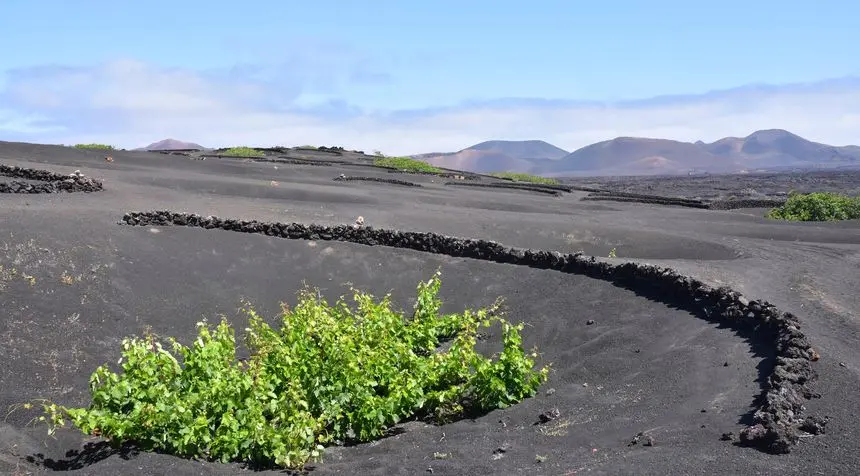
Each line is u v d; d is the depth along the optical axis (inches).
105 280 479.2
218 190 942.4
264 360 299.3
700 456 218.7
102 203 713.6
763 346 320.5
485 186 1424.7
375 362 307.1
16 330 386.3
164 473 228.4
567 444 252.8
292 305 502.3
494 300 494.6
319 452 258.7
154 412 243.3
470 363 326.6
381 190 1120.2
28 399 310.2
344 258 585.6
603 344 377.1
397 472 239.3
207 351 273.6
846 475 199.5
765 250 623.2
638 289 456.1
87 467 232.2
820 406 254.2
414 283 543.8
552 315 444.8
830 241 754.2
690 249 660.1
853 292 448.8
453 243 588.7
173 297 483.2
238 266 553.9
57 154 1175.0
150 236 576.7
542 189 1421.0
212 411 264.5
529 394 323.6
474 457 249.3
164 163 1264.8
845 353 313.0
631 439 246.8
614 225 823.7
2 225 530.0
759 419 233.5
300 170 1418.6
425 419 314.3
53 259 486.6
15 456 235.9
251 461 254.7
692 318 385.1
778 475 201.2
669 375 311.7
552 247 699.4
